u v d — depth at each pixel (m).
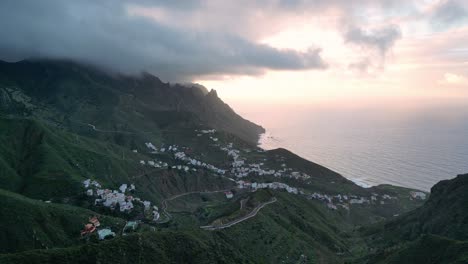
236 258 193.50
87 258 154.50
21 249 190.12
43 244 196.62
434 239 194.50
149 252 168.38
